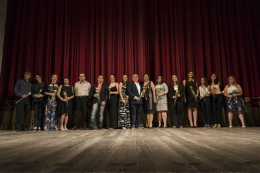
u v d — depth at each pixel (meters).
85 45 5.05
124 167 0.96
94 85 4.21
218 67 4.94
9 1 5.23
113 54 4.98
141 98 4.02
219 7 5.21
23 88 4.01
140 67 4.90
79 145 1.67
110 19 5.11
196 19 5.14
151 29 5.14
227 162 1.04
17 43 5.11
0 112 4.75
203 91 4.22
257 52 5.10
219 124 4.12
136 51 5.02
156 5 5.17
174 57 4.97
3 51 5.04
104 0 5.22
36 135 2.72
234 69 4.93
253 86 4.85
